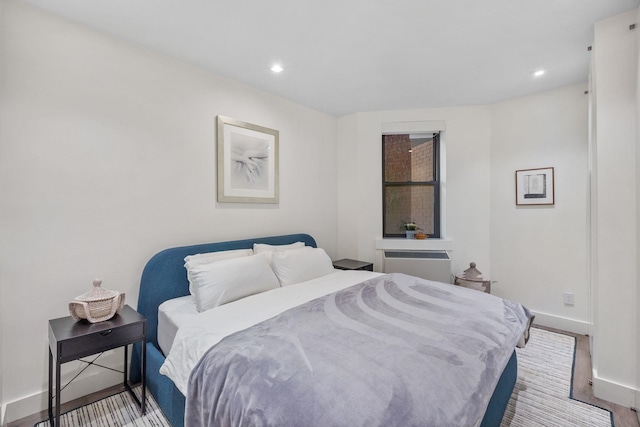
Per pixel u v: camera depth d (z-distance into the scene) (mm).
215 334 1452
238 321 1584
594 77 1952
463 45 2166
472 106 3471
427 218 3855
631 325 1812
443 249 3551
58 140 1789
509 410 1775
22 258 1682
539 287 3113
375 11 1781
